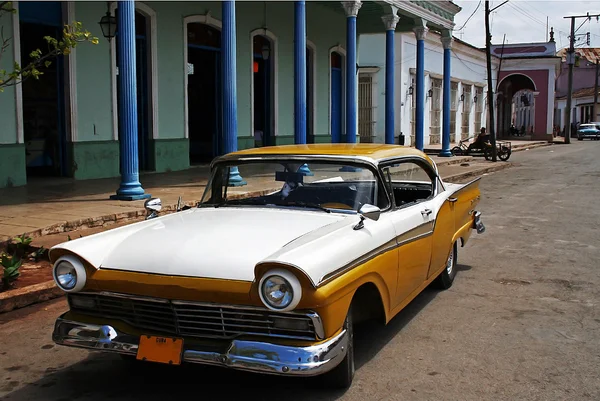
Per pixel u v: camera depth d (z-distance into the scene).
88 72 13.70
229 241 3.88
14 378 4.36
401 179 5.22
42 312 5.85
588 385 4.13
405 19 21.45
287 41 20.28
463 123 40.22
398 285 4.67
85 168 13.76
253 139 18.92
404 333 5.16
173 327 3.70
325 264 3.54
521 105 61.91
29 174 13.69
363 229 4.19
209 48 17.45
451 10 22.81
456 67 37.91
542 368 4.42
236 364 3.47
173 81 15.98
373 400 3.91
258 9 18.77
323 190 4.78
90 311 3.93
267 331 3.53
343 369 3.95
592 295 6.26
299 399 3.94
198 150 18.50
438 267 5.89
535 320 5.49
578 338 5.04
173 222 4.46
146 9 14.95
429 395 3.98
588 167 22.23
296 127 14.58
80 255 3.80
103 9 13.95
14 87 12.11
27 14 12.45
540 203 13.03
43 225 8.23
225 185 5.02
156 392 4.09
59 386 4.21
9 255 7.37
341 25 23.05
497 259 7.88
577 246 8.63
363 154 4.84
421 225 5.15
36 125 13.56
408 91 31.62
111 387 4.18
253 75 18.83
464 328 5.28
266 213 4.59
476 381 4.20
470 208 6.98
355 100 16.55
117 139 14.47
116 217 9.20
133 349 3.70
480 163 23.14
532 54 44.91
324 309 3.50
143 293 3.68
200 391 4.09
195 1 16.42
